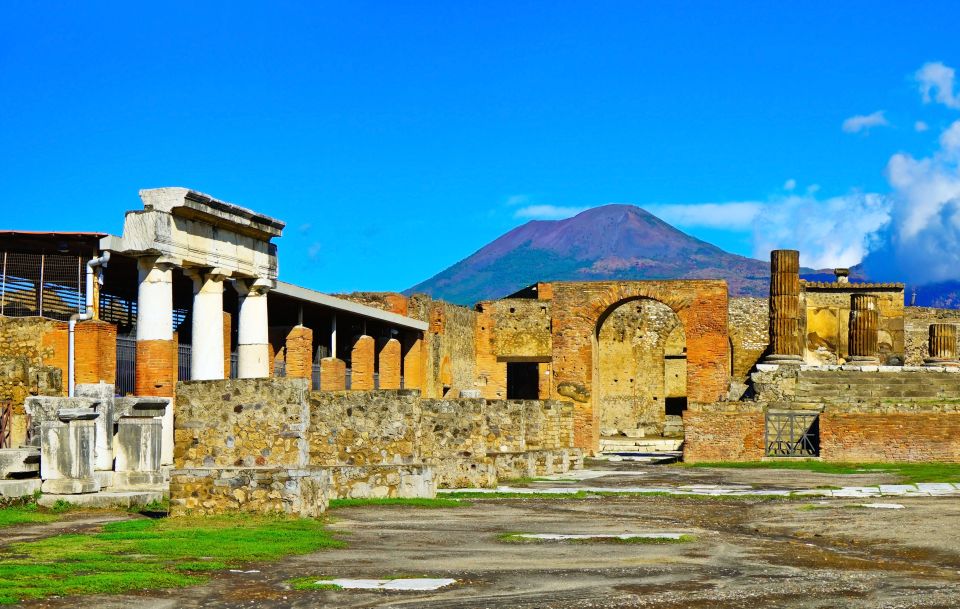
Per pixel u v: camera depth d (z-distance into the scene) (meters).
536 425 36.88
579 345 53.16
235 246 34.06
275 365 46.66
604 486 29.86
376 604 13.19
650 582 14.80
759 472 35.84
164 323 30.64
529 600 13.51
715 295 52.41
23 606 12.65
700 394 52.22
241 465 22.22
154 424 23.17
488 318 66.12
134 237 30.47
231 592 13.66
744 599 13.80
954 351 61.50
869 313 56.72
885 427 39.19
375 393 25.67
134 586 13.77
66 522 19.61
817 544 18.84
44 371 30.22
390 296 52.66
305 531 18.28
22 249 31.48
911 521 21.47
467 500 25.20
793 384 47.41
